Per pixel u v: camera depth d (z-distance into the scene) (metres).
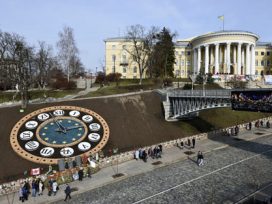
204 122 60.34
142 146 46.00
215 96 47.00
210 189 31.77
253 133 58.84
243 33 106.75
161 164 39.72
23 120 45.22
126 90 72.19
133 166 39.22
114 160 40.31
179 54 130.75
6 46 70.12
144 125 52.28
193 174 36.44
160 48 96.19
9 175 34.44
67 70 86.12
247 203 27.61
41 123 45.25
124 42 119.00
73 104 51.91
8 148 38.88
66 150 40.19
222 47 115.69
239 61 108.31
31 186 32.16
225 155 44.22
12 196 31.05
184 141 50.75
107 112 51.94
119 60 122.31
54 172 35.12
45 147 40.22
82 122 47.38
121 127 49.06
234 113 68.56
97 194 31.16
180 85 87.38
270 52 136.38
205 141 52.38
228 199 29.12
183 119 59.00
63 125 45.62
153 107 58.78
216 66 108.25
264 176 35.41
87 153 40.41
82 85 90.88
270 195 29.62
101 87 78.31
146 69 105.94
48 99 59.59
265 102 36.47
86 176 35.66
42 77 72.44
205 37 111.31
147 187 32.66
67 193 29.81
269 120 71.25
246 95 38.91
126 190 31.98
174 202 28.80
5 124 43.31
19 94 60.25
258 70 137.25
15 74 62.62
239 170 37.62
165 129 53.38
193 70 120.81
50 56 102.75
